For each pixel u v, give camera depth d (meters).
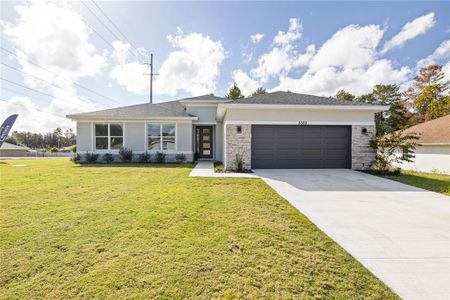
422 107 30.19
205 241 3.54
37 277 2.64
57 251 3.20
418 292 2.49
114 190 6.71
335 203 5.76
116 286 2.49
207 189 6.97
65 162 15.88
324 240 3.69
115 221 4.29
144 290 2.44
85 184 7.55
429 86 28.69
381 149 11.05
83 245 3.37
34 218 4.41
